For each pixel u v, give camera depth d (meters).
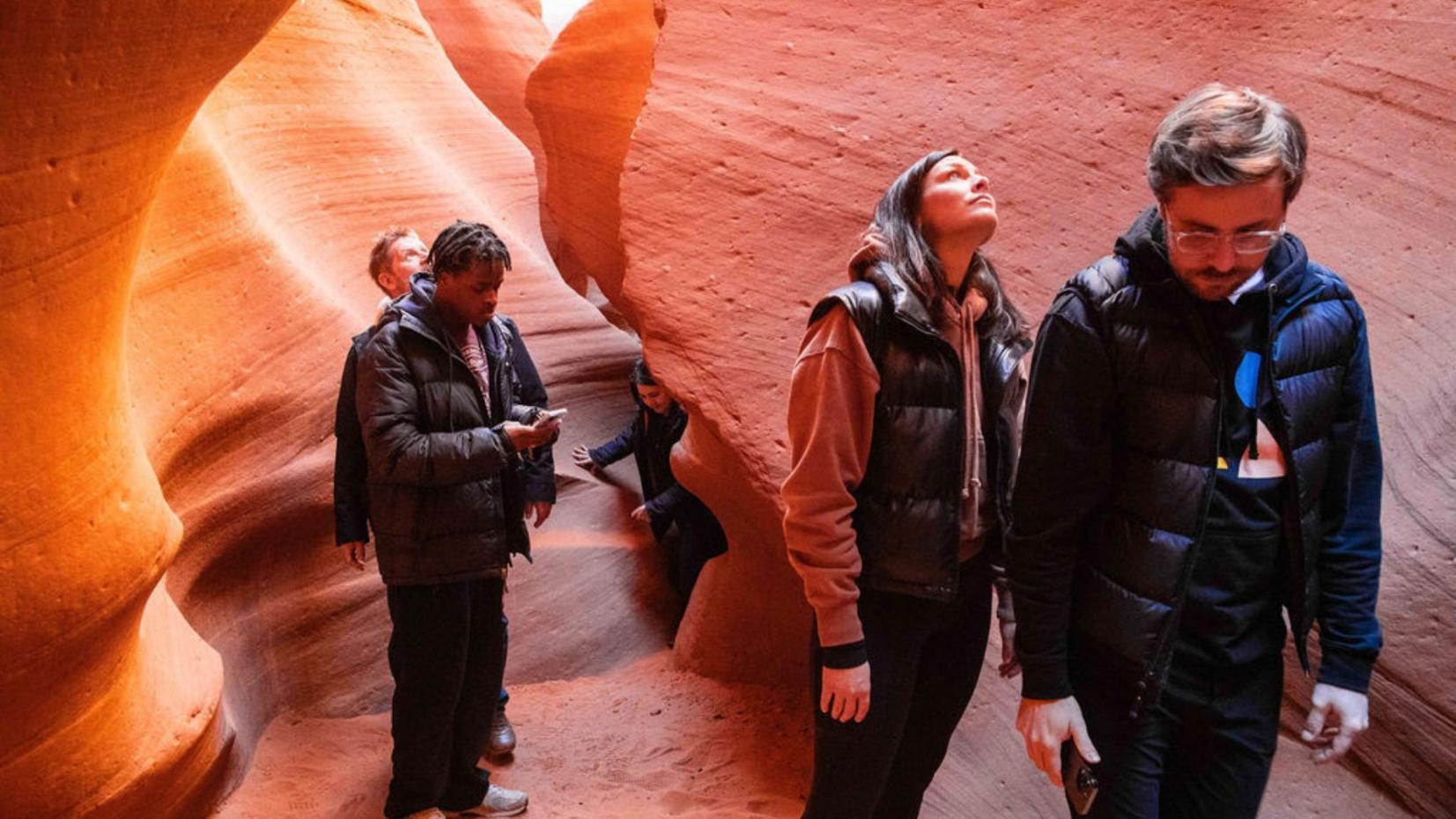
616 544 4.50
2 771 2.09
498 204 5.57
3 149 1.54
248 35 1.92
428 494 2.68
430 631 2.73
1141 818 1.61
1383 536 2.61
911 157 3.15
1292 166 1.42
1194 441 1.56
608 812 3.07
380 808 3.04
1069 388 1.60
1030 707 1.67
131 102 1.72
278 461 3.53
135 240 1.96
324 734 3.45
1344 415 1.62
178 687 2.62
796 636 3.66
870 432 1.82
